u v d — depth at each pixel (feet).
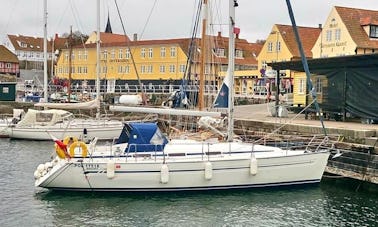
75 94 172.24
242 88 188.14
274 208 51.24
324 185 60.44
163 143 56.29
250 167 54.85
